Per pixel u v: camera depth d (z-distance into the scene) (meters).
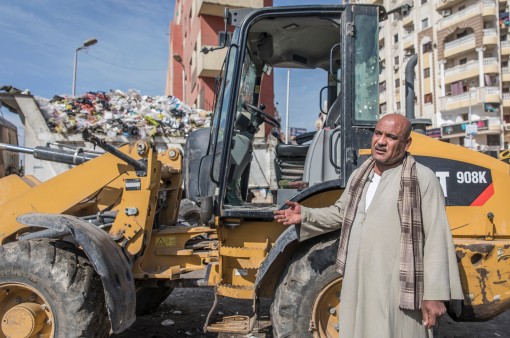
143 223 3.72
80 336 3.12
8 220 3.77
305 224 2.77
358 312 2.32
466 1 42.66
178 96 32.16
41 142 9.29
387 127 2.33
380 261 2.27
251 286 3.46
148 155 3.75
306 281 3.23
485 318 3.15
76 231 3.18
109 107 11.12
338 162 3.52
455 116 44.16
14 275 3.21
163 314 5.00
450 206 3.31
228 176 3.97
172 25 32.62
